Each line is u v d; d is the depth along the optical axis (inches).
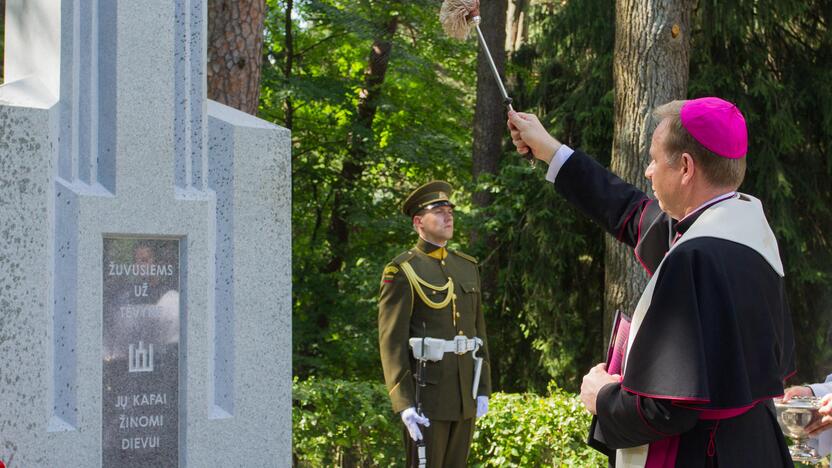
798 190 402.6
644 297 80.9
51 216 115.7
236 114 135.3
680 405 75.7
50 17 121.6
